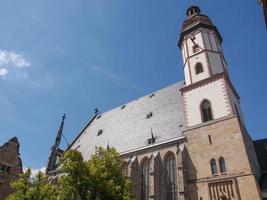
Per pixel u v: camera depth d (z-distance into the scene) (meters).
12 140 58.22
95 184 28.31
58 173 57.69
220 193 35.50
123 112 65.75
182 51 56.66
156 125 51.69
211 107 43.97
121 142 54.44
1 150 54.97
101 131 64.88
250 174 34.38
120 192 29.52
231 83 47.44
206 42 53.06
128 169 45.44
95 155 31.73
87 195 28.06
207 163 38.94
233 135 38.81
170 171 42.28
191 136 43.09
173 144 44.16
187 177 39.56
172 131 47.16
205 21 56.59
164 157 43.91
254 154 42.94
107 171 29.89
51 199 31.30
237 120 39.69
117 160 32.03
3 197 51.12
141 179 44.53
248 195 33.25
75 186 27.91
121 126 60.41
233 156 37.12
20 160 57.72
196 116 44.94
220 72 49.00
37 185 32.69
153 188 40.41
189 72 51.16
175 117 49.97
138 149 47.91
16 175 55.06
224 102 42.81
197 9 61.81
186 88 49.09
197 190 37.62
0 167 53.53
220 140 39.69
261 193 35.09
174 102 54.19
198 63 50.94
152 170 42.31
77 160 29.50
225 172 36.66
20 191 31.95
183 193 37.25
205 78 47.56
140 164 46.16
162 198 40.53
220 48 55.44
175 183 40.66
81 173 28.66
